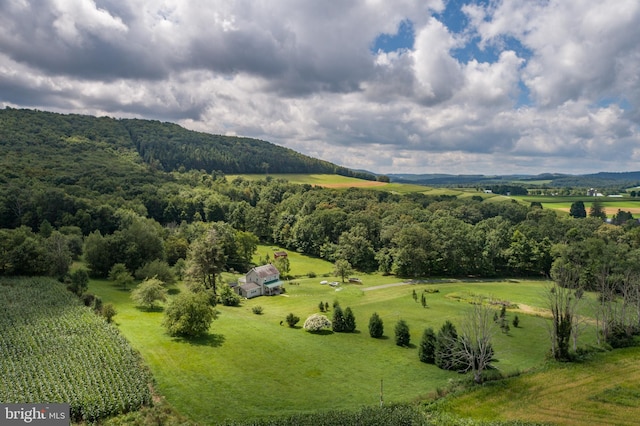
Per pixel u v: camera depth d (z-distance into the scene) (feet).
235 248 407.44
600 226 442.91
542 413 132.46
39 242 304.30
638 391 146.82
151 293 238.27
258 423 119.75
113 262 319.27
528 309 255.70
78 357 155.63
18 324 184.85
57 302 222.28
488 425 121.39
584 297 251.80
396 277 380.58
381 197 629.51
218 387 144.87
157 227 423.23
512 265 388.98
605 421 127.44
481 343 160.25
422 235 382.01
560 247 369.09
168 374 151.12
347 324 216.33
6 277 272.10
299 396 141.79
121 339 172.45
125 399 128.98
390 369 168.04
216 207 547.49
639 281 236.02
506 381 154.61
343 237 434.30
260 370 161.17
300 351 183.21
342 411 128.57
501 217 507.71
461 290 311.88
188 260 310.86
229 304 276.00
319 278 378.94
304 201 577.43
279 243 529.86
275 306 279.28
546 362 172.14
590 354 180.86
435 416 128.16
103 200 446.19
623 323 203.92
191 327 187.93
